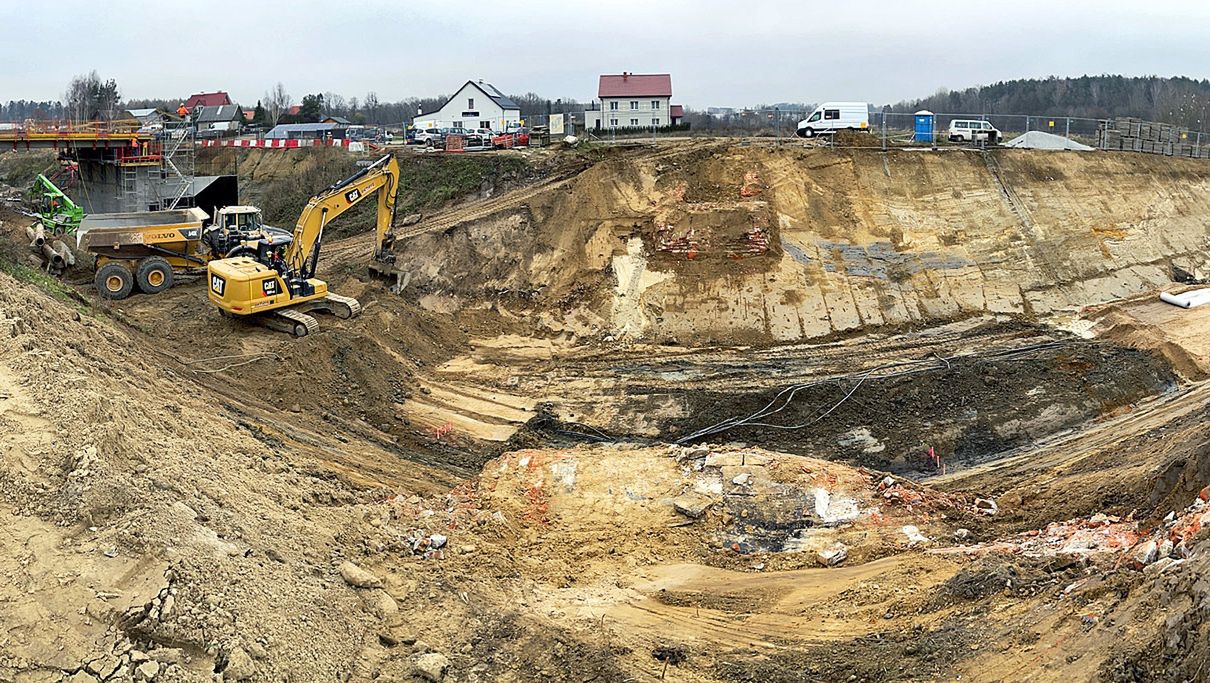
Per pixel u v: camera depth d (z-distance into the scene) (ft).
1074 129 174.70
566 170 114.21
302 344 66.69
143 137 127.44
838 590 42.04
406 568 39.81
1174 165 118.11
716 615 39.91
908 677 32.40
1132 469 51.42
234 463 42.45
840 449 64.75
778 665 34.71
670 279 89.40
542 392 73.77
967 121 131.44
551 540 47.85
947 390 70.59
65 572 27.22
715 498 51.98
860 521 50.19
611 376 77.05
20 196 155.94
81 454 31.91
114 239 82.69
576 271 92.17
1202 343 76.95
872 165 101.14
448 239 95.09
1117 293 94.68
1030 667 30.81
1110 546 41.70
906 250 93.97
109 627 26.12
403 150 139.95
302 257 77.15
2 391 34.63
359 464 54.08
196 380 57.57
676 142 121.08
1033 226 99.55
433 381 75.20
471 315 89.30
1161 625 29.30
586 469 55.36
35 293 51.60
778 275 89.04
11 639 24.79
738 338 84.74
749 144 110.42
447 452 62.13
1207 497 41.06
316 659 29.91
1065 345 81.15
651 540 48.29
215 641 27.20
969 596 38.01
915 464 63.31
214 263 73.10
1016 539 46.70
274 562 33.88
